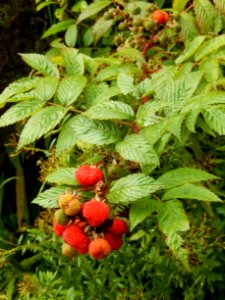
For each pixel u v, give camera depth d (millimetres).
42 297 400
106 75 340
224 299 429
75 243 246
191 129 268
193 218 399
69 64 328
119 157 290
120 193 248
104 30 425
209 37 356
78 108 360
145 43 386
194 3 401
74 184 266
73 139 282
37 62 328
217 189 398
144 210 250
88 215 239
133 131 292
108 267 405
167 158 385
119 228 253
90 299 399
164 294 397
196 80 290
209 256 411
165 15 384
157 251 404
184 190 255
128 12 398
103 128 269
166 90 291
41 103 293
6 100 295
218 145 422
